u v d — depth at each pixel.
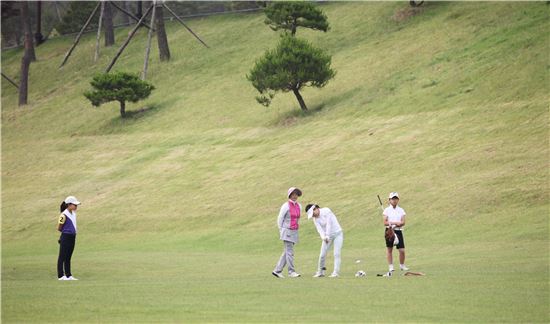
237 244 63.50
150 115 128.50
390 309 23.67
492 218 56.16
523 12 115.44
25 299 26.81
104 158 113.62
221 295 27.42
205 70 142.25
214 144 106.44
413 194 67.44
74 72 164.75
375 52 124.31
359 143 89.00
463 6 131.00
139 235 75.12
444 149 78.38
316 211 35.22
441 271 35.81
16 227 86.94
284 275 37.94
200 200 83.62
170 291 28.80
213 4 181.75
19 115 149.50
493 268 35.94
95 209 88.81
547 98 83.06
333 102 109.69
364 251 52.19
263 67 108.94
